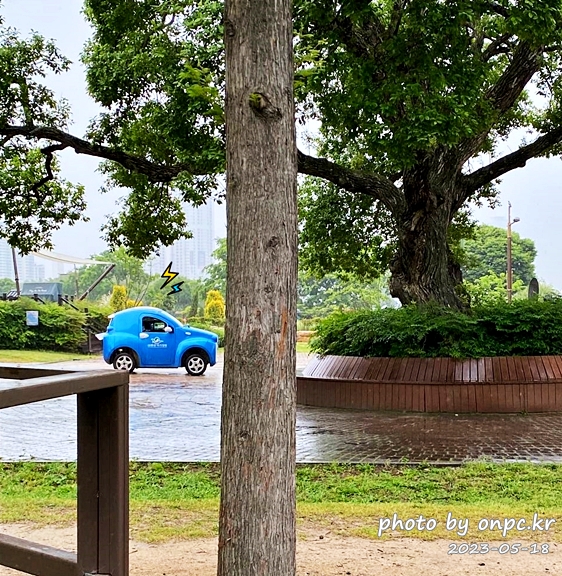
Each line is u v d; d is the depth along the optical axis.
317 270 20.95
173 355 20.20
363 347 14.15
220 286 53.69
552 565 4.43
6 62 14.18
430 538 5.02
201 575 4.20
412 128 10.88
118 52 13.50
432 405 12.76
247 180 2.90
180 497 6.46
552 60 16.28
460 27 11.21
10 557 2.75
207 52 11.11
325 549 4.75
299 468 7.93
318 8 11.05
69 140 14.45
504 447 9.23
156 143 14.00
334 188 19.56
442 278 15.10
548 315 13.36
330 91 13.03
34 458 8.64
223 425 2.96
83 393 2.59
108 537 2.67
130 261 50.09
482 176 15.97
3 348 29.80
